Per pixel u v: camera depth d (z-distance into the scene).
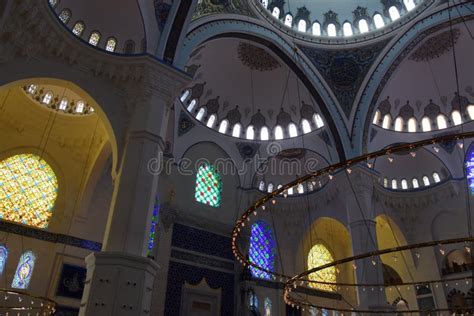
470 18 17.27
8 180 15.85
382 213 21.86
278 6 20.06
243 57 20.58
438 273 21.08
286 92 21.70
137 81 12.80
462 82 20.94
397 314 21.77
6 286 14.41
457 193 21.05
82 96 12.52
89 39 13.09
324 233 23.83
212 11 16.27
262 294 19.97
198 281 17.97
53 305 11.80
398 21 18.95
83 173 17.58
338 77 19.73
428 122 22.00
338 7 20.80
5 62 10.97
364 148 19.17
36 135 16.81
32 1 10.67
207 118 21.42
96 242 16.78
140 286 10.02
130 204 10.89
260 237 21.52
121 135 12.30
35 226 15.94
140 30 13.39
